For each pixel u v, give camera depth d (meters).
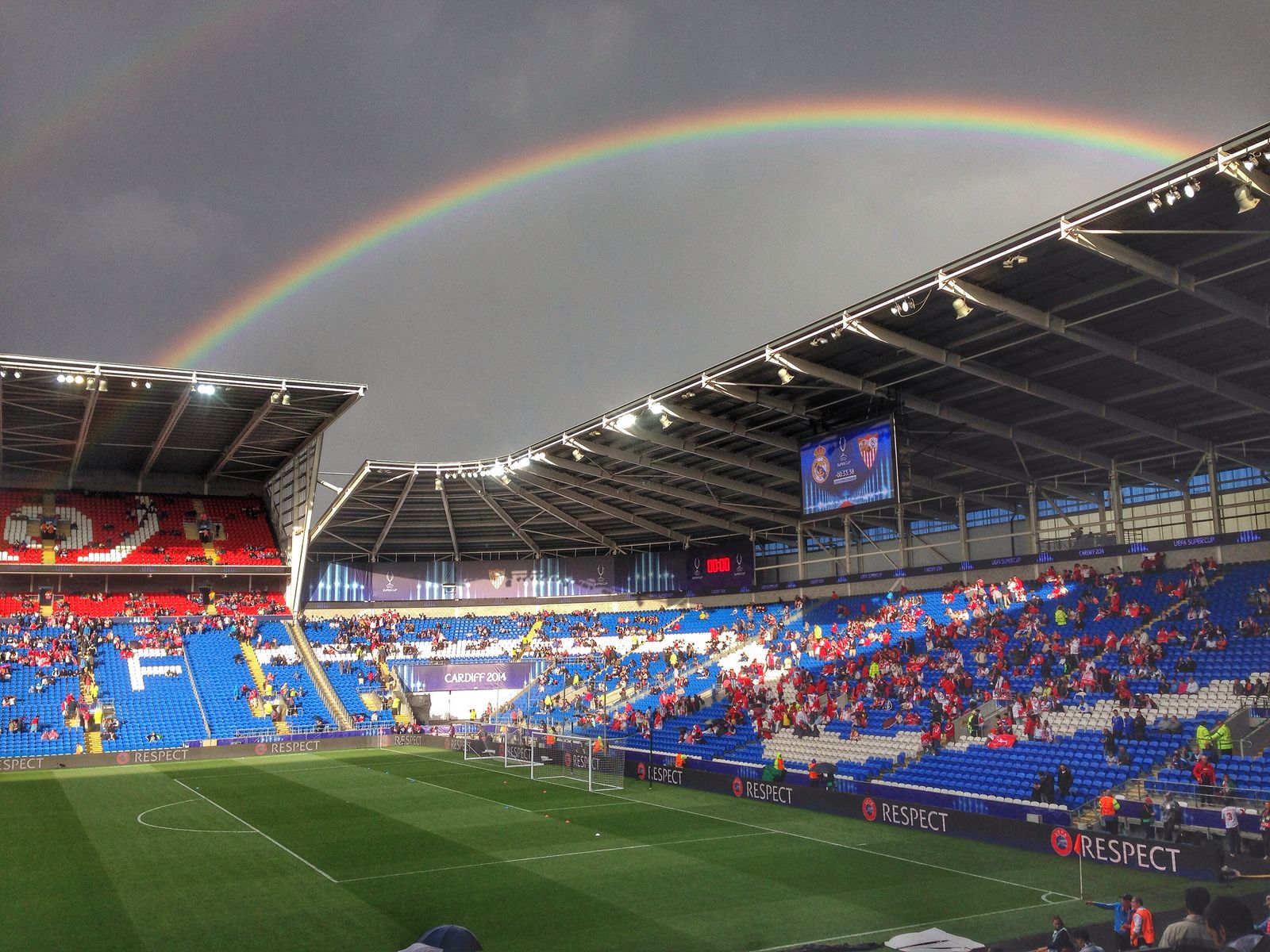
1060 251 29.00
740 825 33.69
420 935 20.55
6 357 47.31
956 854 28.47
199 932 20.84
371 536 75.56
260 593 76.25
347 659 71.62
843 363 39.34
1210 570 43.00
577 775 48.28
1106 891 23.72
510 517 72.06
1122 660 39.59
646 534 74.75
